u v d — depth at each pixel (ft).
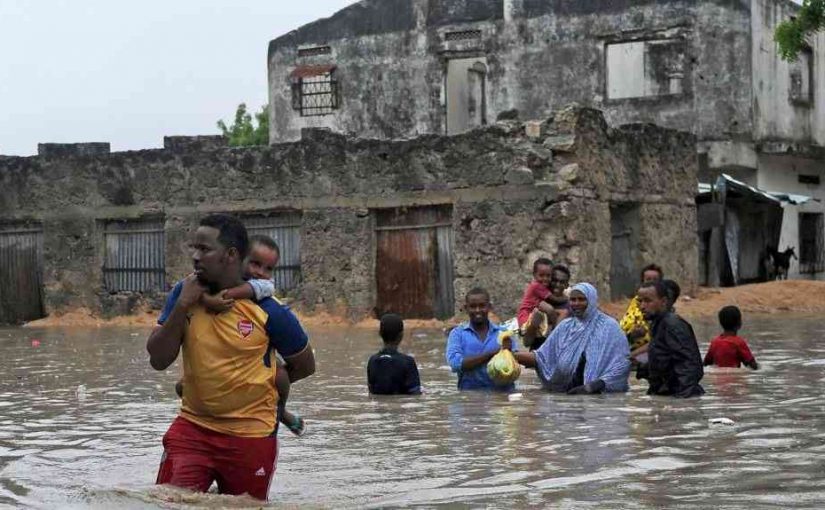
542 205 77.15
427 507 21.30
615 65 123.95
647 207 87.25
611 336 39.17
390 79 126.62
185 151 89.10
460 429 31.12
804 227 129.18
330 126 128.98
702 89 115.44
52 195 93.56
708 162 115.24
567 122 77.05
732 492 21.67
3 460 27.76
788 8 124.06
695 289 94.53
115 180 91.35
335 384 43.75
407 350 60.34
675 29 115.85
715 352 46.26
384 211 83.56
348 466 25.91
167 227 89.66
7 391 43.32
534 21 120.78
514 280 78.18
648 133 87.71
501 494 22.25
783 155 120.88
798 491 21.62
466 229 79.82
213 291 21.67
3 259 96.17
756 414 32.73
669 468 24.36
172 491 21.62
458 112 130.00
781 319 79.87
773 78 119.96
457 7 123.95
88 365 54.03
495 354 40.27
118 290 92.38
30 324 92.38
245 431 21.90
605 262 81.25
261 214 87.40
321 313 84.89
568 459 25.88
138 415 35.78
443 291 81.71
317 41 129.70
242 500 21.58
